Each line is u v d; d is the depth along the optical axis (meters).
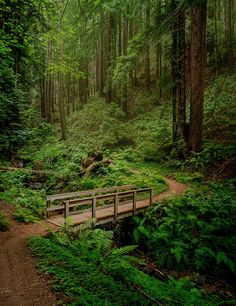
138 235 9.87
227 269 9.03
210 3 25.34
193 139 18.34
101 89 37.22
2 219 8.22
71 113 41.03
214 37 28.98
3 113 18.17
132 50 22.25
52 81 43.22
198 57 17.69
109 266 6.24
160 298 5.61
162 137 22.34
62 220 8.95
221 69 28.48
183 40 19.06
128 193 10.48
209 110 23.77
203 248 9.31
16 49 19.53
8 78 18.88
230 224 10.40
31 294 4.84
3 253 6.41
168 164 19.00
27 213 9.30
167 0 18.55
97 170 16.45
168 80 20.73
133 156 21.58
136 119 30.02
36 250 6.54
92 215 9.16
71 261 6.09
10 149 19.25
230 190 13.47
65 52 22.88
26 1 12.70
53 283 5.18
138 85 37.22
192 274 8.82
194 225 10.68
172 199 12.26
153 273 8.38
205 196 12.69
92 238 7.77
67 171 15.90
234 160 16.27
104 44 36.19
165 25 17.48
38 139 24.08
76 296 4.79
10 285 5.11
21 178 14.18
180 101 19.52
